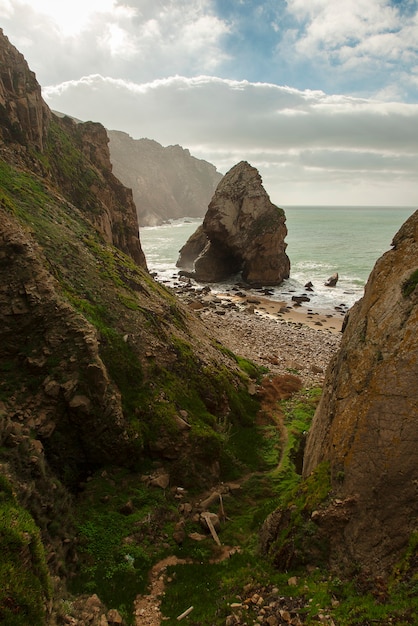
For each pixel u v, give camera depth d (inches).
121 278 1052.5
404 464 410.6
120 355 777.6
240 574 475.2
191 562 527.8
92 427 647.1
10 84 1473.9
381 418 449.4
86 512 572.4
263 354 1419.8
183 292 2581.2
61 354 656.4
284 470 764.0
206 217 3036.4
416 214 613.9
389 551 388.5
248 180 3053.6
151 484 647.8
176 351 902.4
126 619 430.6
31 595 338.0
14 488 453.1
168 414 737.6
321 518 442.0
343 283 2984.7
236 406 927.7
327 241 5364.2
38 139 1547.7
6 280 668.1
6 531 368.2
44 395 627.2
